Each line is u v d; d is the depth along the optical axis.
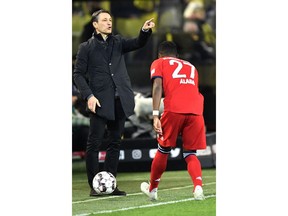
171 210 22.69
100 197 25.30
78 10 45.50
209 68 42.44
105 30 25.22
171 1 47.00
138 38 25.41
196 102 23.58
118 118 25.41
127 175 30.02
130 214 22.31
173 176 29.17
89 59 25.19
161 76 23.52
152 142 30.59
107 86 25.03
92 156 25.38
